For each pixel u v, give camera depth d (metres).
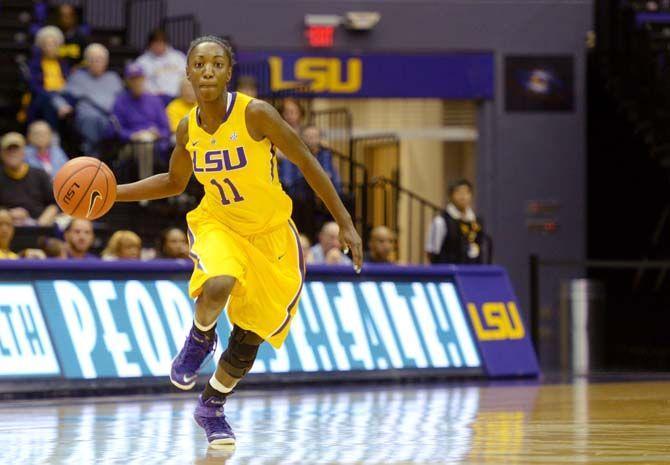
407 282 17.69
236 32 27.34
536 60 28.34
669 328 25.66
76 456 8.16
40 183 19.64
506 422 10.75
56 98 22.09
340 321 16.84
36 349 14.54
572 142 28.42
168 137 21.86
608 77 28.28
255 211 8.36
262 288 8.50
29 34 25.09
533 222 28.25
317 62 27.64
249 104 8.16
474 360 18.08
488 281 18.66
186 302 15.80
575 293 23.73
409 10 27.97
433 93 28.12
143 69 22.55
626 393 14.95
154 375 15.30
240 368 8.73
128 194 8.83
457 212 21.31
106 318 15.12
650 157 27.31
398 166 25.28
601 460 7.62
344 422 10.94
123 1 27.34
